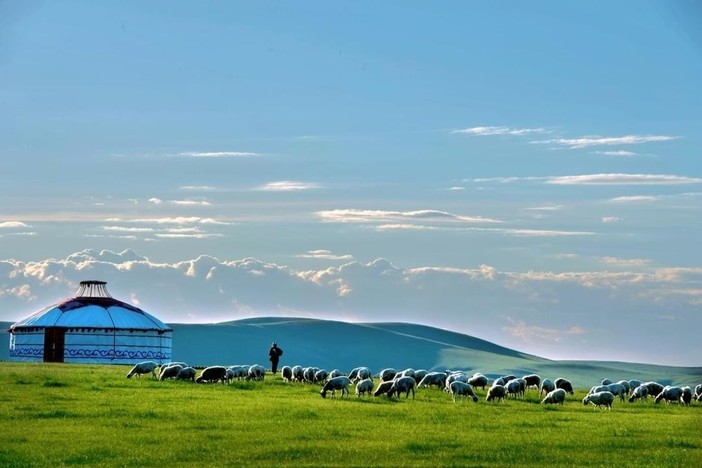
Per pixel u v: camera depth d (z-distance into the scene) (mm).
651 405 67750
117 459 40000
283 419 51250
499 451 42969
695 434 49500
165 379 74500
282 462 39656
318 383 77500
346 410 55719
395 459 40594
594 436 48062
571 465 40344
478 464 40031
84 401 58062
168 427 48000
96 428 47531
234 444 43375
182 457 40406
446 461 40406
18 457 40219
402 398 64625
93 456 40469
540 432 49000
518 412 57719
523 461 40938
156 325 146125
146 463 39312
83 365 100438
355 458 40625
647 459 41875
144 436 45281
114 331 141125
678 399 69812
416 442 44500
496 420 53250
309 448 42594
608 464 40688
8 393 61781
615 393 71500
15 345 141750
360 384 65625
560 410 60281
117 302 147000
